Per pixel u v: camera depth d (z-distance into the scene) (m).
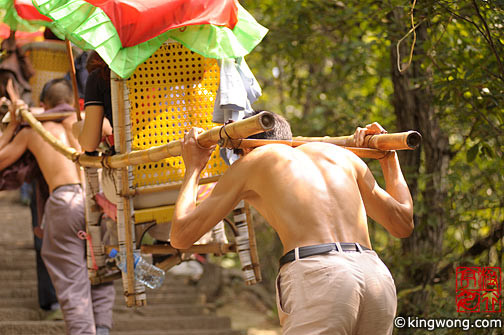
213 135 2.73
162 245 3.71
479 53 4.41
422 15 4.04
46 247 4.39
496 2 3.71
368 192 2.73
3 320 5.59
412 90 5.36
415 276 5.34
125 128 3.38
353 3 5.72
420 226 5.27
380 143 2.86
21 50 5.46
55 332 5.25
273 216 2.59
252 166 2.65
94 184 3.95
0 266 7.31
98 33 3.23
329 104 6.77
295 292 2.42
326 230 2.49
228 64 3.46
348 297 2.36
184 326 6.63
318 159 2.68
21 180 4.79
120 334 6.11
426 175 5.13
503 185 5.33
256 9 7.96
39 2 3.32
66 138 4.69
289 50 6.46
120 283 7.65
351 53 6.20
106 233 4.41
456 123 5.20
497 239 4.90
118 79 3.36
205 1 3.36
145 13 3.22
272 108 10.05
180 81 3.48
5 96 5.36
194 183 2.79
